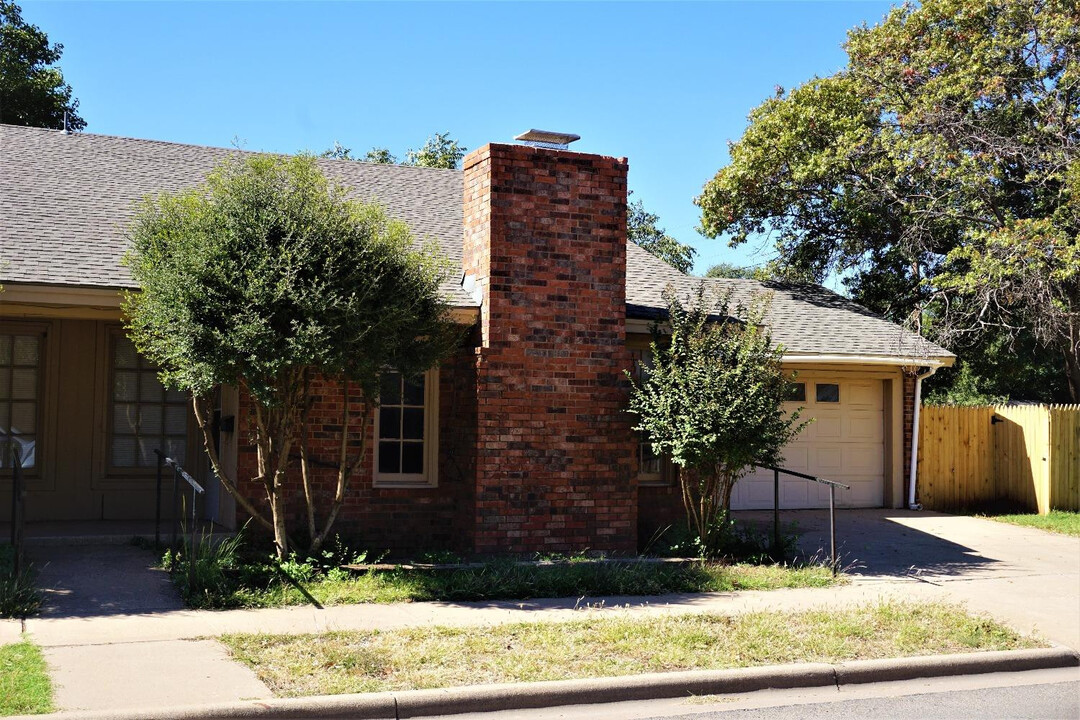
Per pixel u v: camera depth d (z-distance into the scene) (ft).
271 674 22.06
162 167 49.39
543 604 30.83
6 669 21.50
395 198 52.21
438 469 41.01
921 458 60.44
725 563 38.58
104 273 35.94
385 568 34.14
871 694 23.79
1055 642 27.91
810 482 58.34
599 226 40.42
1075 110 66.28
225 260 30.96
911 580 37.37
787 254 81.00
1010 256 61.62
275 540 35.78
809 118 72.49
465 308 38.55
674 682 22.98
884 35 73.36
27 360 40.55
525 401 38.81
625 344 43.57
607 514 39.93
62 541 35.73
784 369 57.06
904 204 68.90
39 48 96.63
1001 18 67.97
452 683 21.91
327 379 35.29
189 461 42.06
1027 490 59.36
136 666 22.34
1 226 38.24
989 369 86.94
